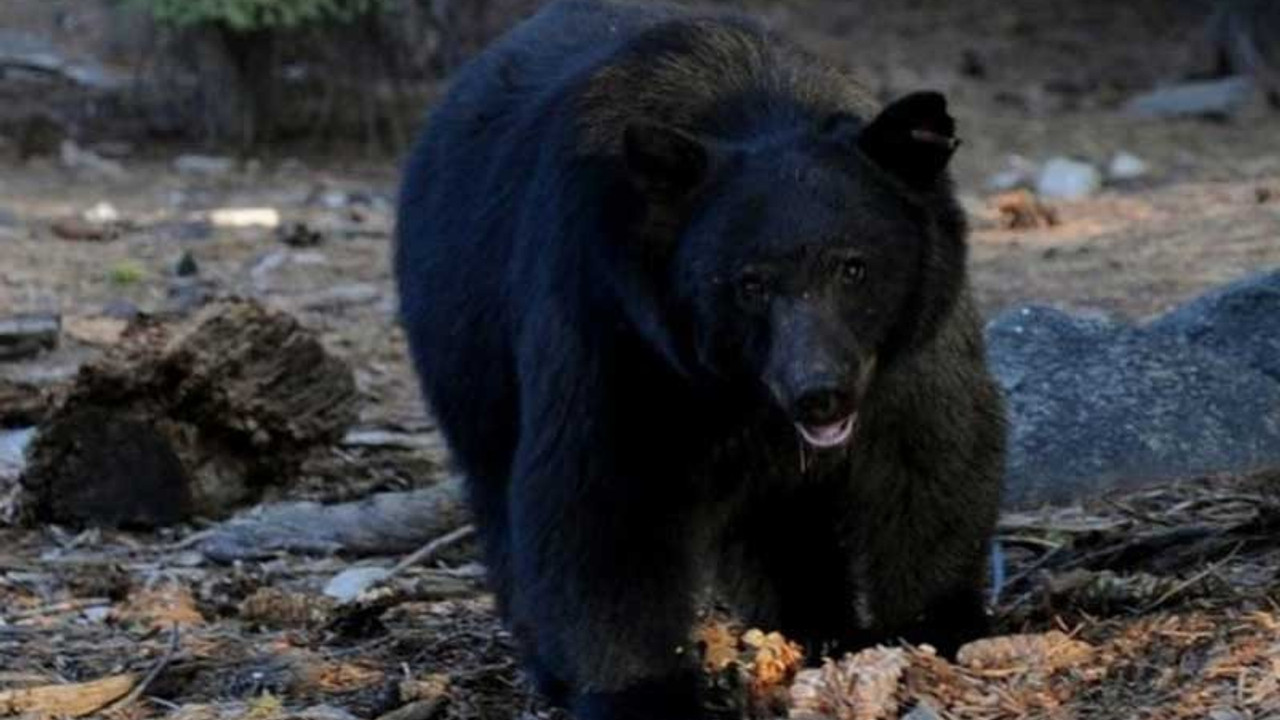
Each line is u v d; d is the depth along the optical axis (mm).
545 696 10633
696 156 9398
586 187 9695
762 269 9211
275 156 25812
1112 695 9633
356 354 18234
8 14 30500
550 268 9797
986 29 32031
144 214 22984
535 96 10727
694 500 9859
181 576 13406
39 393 16453
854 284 9273
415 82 26562
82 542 14273
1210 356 13812
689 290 9375
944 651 10195
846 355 9133
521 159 10500
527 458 9867
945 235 9617
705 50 10016
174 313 19234
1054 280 18953
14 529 14516
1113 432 13422
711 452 9781
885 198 9406
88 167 24922
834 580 10781
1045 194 23453
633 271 9469
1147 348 13852
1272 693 9383
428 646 11625
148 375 14398
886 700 9586
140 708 10961
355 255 21422
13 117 26469
